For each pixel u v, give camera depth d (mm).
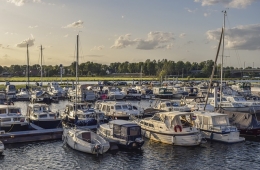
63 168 28172
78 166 28688
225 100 64875
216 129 37000
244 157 31812
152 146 35094
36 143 35781
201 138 35531
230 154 32688
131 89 95688
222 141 36625
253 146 35594
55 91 93000
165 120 36594
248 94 84562
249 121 40219
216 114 38688
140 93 93062
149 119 38938
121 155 31891
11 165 28750
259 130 39531
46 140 36969
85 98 80000
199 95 90125
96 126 41406
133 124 34250
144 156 31688
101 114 44938
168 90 98062
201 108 54781
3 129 36750
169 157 31500
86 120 41812
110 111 49750
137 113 48812
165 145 35500
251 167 29062
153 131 37219
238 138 37406
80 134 33406
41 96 80438
